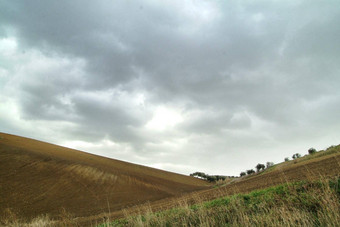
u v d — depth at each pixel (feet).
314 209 20.56
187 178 289.94
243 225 19.77
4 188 74.38
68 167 118.42
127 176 147.84
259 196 28.12
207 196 49.60
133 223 28.63
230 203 27.22
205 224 21.85
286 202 23.59
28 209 62.03
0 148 112.88
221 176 352.90
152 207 57.26
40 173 97.14
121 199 90.84
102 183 111.86
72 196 81.87
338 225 15.93
